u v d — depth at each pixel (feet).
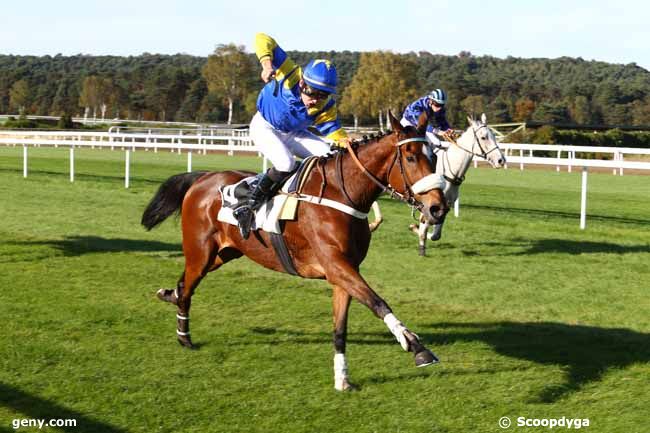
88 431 14.73
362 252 17.20
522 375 17.89
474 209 50.52
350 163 16.92
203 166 84.69
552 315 23.62
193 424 15.14
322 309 23.91
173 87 287.89
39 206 46.93
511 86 284.20
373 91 197.36
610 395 16.71
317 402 16.26
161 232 38.01
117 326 21.66
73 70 488.02
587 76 383.04
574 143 107.55
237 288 26.55
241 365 18.53
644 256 33.40
